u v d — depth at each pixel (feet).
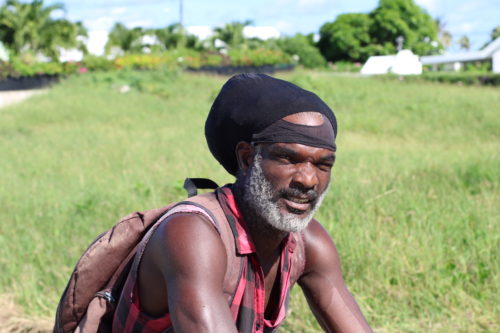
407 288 15.30
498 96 75.72
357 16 247.50
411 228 18.94
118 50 168.14
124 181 28.84
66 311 7.16
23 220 22.81
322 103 6.28
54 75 111.96
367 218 19.75
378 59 170.60
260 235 6.45
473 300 14.51
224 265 6.08
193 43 176.14
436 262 16.29
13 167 35.37
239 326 6.41
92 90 85.76
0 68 106.93
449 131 49.57
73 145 43.27
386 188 24.73
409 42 247.50
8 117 62.90
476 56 203.21
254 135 6.16
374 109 64.39
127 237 6.84
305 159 6.03
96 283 7.00
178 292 5.79
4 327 14.28
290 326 13.58
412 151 39.47
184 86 89.61
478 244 17.49
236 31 181.37
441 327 13.57
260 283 6.46
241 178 6.43
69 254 18.29
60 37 149.79
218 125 6.53
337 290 7.27
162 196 25.49
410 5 249.34
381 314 14.25
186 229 6.00
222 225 6.30
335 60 252.21
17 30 144.97
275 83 6.27
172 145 41.83
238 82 6.43
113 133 49.93
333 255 7.29
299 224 6.16
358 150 39.55
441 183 25.99
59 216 22.57
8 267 17.62
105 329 7.04
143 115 62.44
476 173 27.53
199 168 31.71
